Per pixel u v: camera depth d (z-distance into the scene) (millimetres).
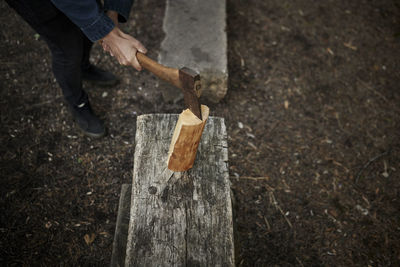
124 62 1443
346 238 2205
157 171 1508
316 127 2721
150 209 1405
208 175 1522
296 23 3400
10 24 2934
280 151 2555
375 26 3510
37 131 2404
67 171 2262
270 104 2801
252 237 2156
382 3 3736
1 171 2193
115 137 2461
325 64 3135
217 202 1445
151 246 1314
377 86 3047
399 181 2498
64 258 1939
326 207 2326
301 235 2195
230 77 2908
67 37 1658
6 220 2018
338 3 3658
